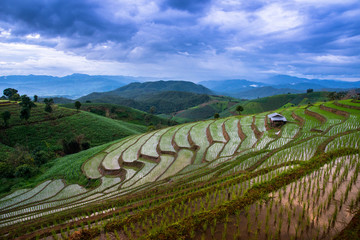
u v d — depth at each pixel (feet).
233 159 98.43
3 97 404.36
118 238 38.73
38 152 190.80
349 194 44.24
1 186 142.41
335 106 201.77
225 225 37.04
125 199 69.36
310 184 49.78
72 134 254.06
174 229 37.17
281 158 80.07
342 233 31.86
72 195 114.83
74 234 39.99
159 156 142.31
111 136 268.41
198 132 192.03
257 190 47.88
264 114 250.16
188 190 63.36
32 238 43.93
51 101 354.13
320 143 90.89
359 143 81.15
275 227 36.50
